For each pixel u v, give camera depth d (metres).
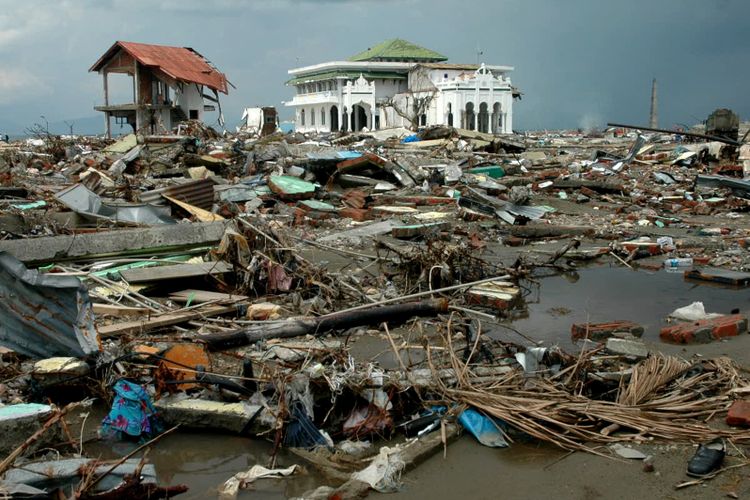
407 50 82.50
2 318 7.01
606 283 11.98
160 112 51.94
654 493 4.93
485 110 67.50
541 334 8.96
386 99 73.38
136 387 6.09
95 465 4.70
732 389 6.55
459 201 19.06
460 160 29.00
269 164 25.64
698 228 17.61
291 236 14.01
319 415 6.13
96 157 28.59
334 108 76.00
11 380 6.54
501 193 21.92
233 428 5.97
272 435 5.89
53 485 4.57
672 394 6.45
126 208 14.46
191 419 6.02
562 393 6.25
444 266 10.55
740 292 11.30
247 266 10.38
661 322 9.45
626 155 33.34
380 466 5.22
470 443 5.78
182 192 16.66
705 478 5.06
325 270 10.70
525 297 10.99
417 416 6.17
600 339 8.62
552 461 5.46
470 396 6.16
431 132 37.75
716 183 22.91
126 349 6.85
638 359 7.50
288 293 10.13
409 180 23.30
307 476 5.34
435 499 4.94
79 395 6.70
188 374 6.43
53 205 15.35
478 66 75.94
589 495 4.94
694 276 12.20
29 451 5.37
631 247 14.30
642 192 23.47
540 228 16.55
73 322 6.79
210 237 11.49
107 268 10.44
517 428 5.88
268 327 7.80
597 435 5.73
